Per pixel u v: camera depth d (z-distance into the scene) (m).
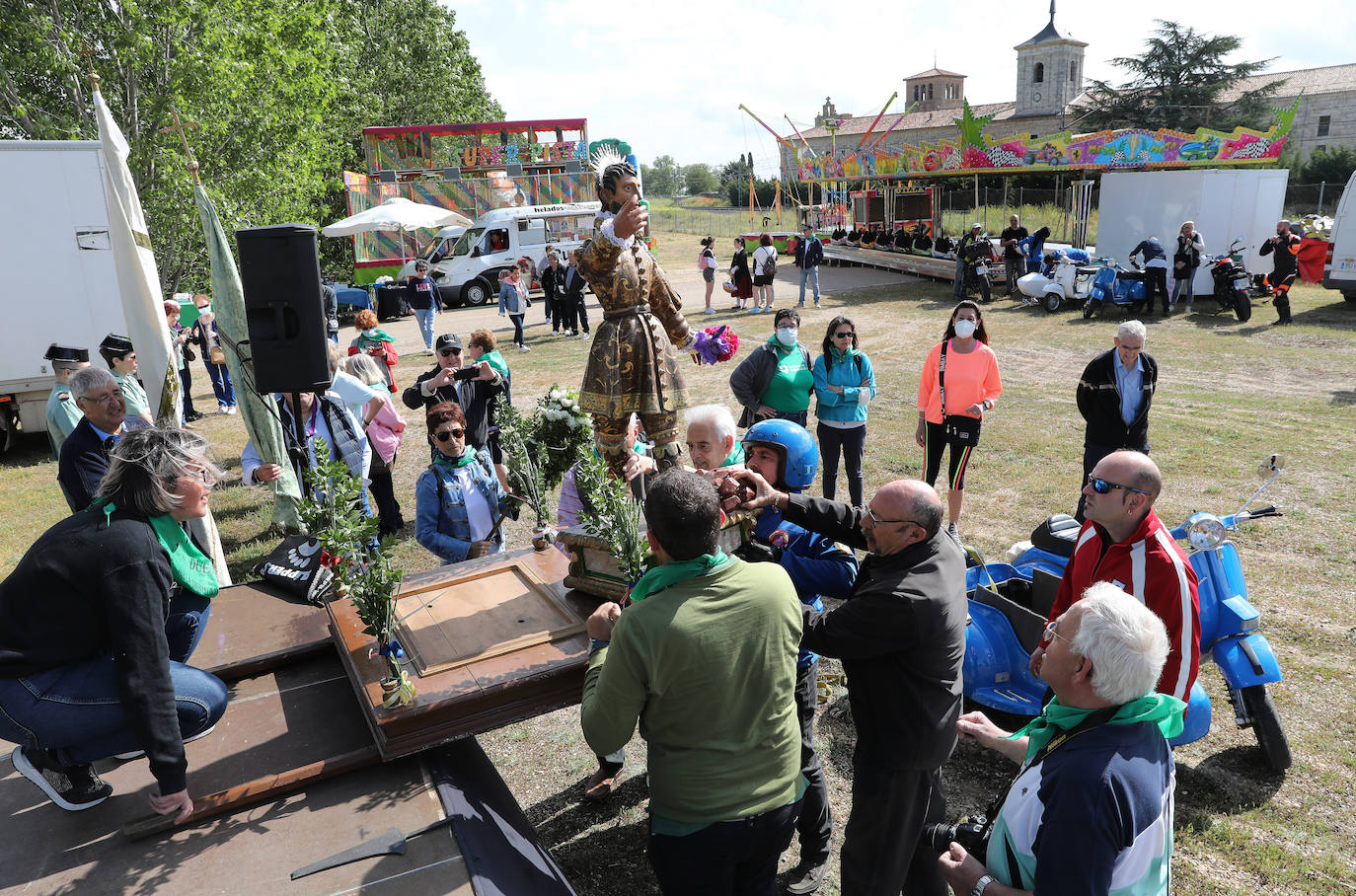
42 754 2.60
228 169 20.23
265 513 7.95
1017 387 11.49
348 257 32.16
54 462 10.51
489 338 6.89
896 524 2.73
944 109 72.44
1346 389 10.63
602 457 3.27
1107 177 17.84
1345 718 4.27
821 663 4.92
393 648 2.65
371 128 26.12
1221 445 8.68
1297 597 5.53
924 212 33.00
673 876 2.41
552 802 3.93
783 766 2.43
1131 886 1.85
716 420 3.49
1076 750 1.93
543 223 24.47
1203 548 3.78
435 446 4.76
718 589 2.30
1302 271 19.17
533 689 2.81
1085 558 3.54
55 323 10.26
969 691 4.20
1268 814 3.65
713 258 18.88
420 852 2.44
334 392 5.88
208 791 2.64
